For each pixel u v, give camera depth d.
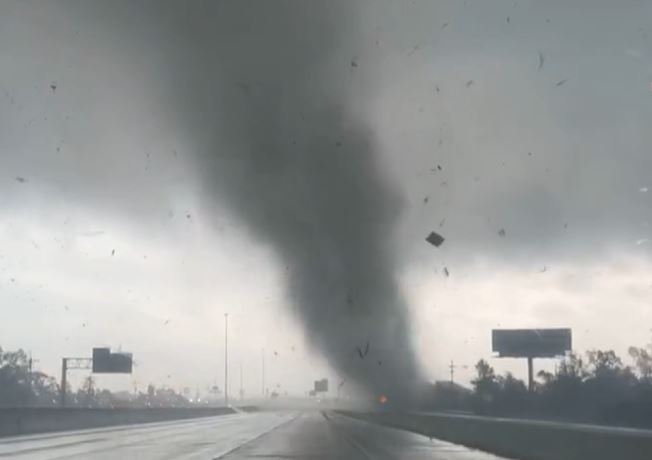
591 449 19.58
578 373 61.38
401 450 29.48
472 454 27.44
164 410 83.31
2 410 44.62
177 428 54.22
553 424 23.17
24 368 117.50
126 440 37.69
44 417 51.12
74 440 38.09
